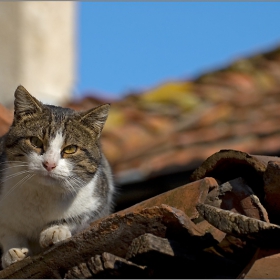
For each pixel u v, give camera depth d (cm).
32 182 895
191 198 629
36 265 657
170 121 1588
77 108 1705
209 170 656
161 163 1319
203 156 1305
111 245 613
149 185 1319
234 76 1828
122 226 601
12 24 2661
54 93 2730
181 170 1283
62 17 2831
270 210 596
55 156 901
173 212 576
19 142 918
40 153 907
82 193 931
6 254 856
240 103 1600
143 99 1752
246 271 561
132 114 1627
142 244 575
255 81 1794
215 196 627
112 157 1415
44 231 872
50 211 905
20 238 910
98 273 596
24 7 2695
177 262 586
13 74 2623
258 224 541
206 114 1566
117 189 1242
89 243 618
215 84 1791
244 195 613
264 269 551
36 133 916
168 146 1408
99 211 963
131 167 1341
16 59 2644
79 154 933
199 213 586
